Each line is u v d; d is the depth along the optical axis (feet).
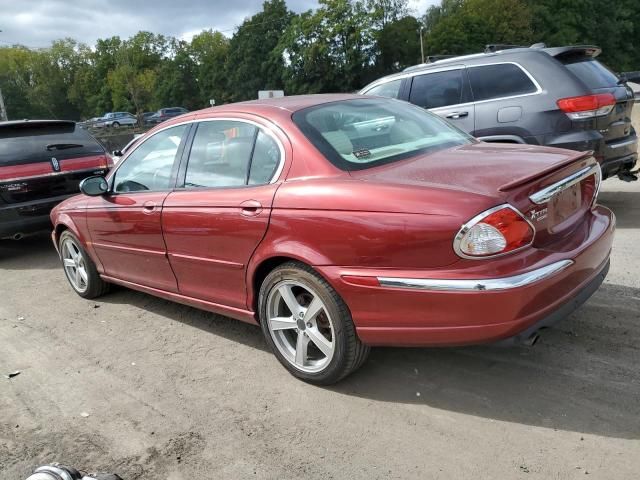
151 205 13.19
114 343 13.91
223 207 11.35
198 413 10.39
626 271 15.12
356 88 226.99
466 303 8.44
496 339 8.61
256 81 252.83
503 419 9.29
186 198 12.33
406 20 233.55
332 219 9.48
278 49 236.43
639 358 10.69
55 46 304.30
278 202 10.31
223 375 11.76
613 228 10.71
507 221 8.34
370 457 8.70
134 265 14.58
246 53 251.39
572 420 9.07
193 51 299.79
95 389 11.65
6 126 22.56
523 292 8.29
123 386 11.67
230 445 9.35
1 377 12.55
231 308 12.10
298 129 10.73
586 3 234.99
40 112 300.61
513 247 8.43
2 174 21.77
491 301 8.30
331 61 222.89
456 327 8.68
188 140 12.93
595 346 11.27
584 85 19.12
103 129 178.70
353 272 9.39
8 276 21.20
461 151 10.93
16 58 297.74
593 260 9.71
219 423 10.02
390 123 11.96
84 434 10.05
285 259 10.61
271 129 11.08
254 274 11.10
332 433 9.41
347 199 9.38
